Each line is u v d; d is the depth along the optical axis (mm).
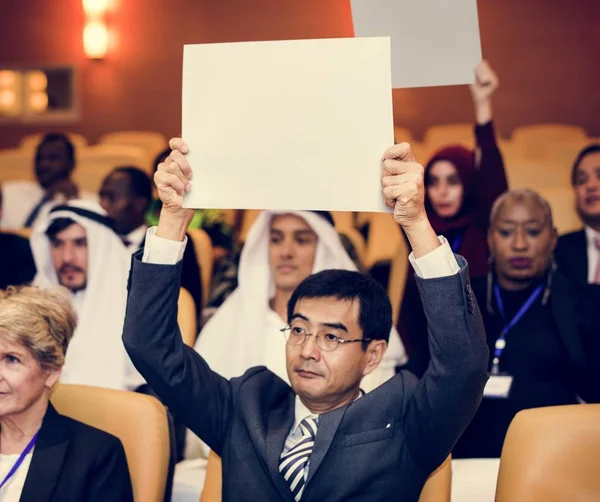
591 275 4867
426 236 1821
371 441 2066
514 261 3801
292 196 1769
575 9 8445
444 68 2047
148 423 2256
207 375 2188
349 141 1745
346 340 2105
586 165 5035
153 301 2000
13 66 9164
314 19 8789
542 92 8508
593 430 1910
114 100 9086
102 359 3555
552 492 1893
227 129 1793
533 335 3711
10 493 2139
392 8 2047
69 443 2174
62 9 9094
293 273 3557
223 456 2172
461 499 2639
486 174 4785
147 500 2201
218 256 4672
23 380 2125
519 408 3557
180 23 8969
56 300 2229
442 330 1854
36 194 6918
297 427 2154
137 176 5094
